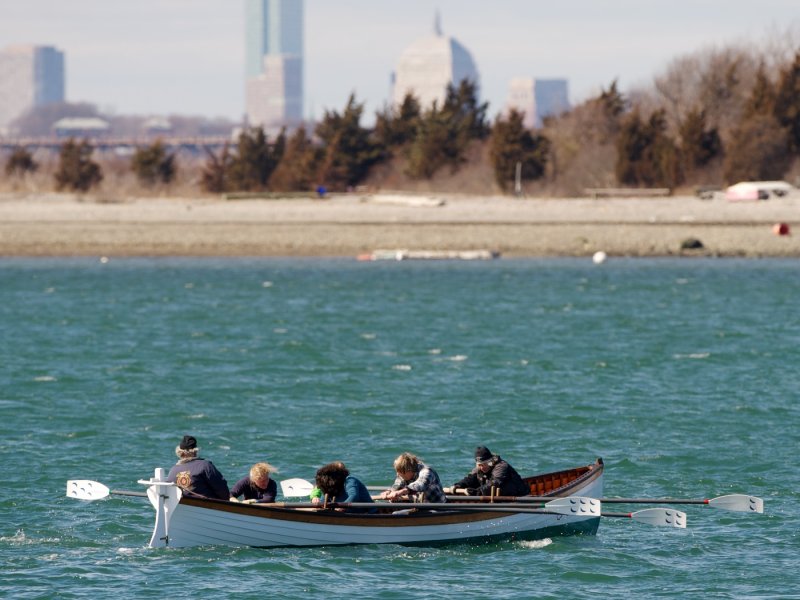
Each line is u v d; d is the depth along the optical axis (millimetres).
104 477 90000
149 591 63250
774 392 128125
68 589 63531
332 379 138625
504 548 72938
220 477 70938
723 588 64750
